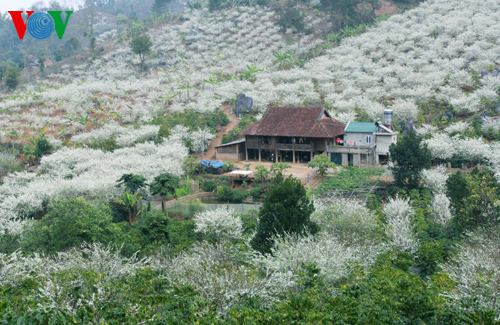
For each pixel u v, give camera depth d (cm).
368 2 14638
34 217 4969
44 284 2173
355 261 2666
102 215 3672
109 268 2489
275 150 6556
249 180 5734
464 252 2692
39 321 1647
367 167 5856
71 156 6419
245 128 7094
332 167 5500
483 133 6228
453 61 8831
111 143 7238
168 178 4956
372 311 1806
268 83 9350
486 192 3441
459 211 3556
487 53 8944
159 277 2330
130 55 14288
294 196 3055
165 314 1750
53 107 9506
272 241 2931
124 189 5019
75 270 2381
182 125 7494
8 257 2544
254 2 17288
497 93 7394
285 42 13362
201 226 3794
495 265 2388
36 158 7231
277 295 2219
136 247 3253
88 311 1750
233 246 3044
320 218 3622
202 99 8969
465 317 1784
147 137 7306
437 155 5612
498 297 2062
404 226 3453
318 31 13750
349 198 4309
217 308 1936
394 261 2992
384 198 4859
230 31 15200
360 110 7769
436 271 2858
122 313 1736
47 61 17100
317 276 2253
